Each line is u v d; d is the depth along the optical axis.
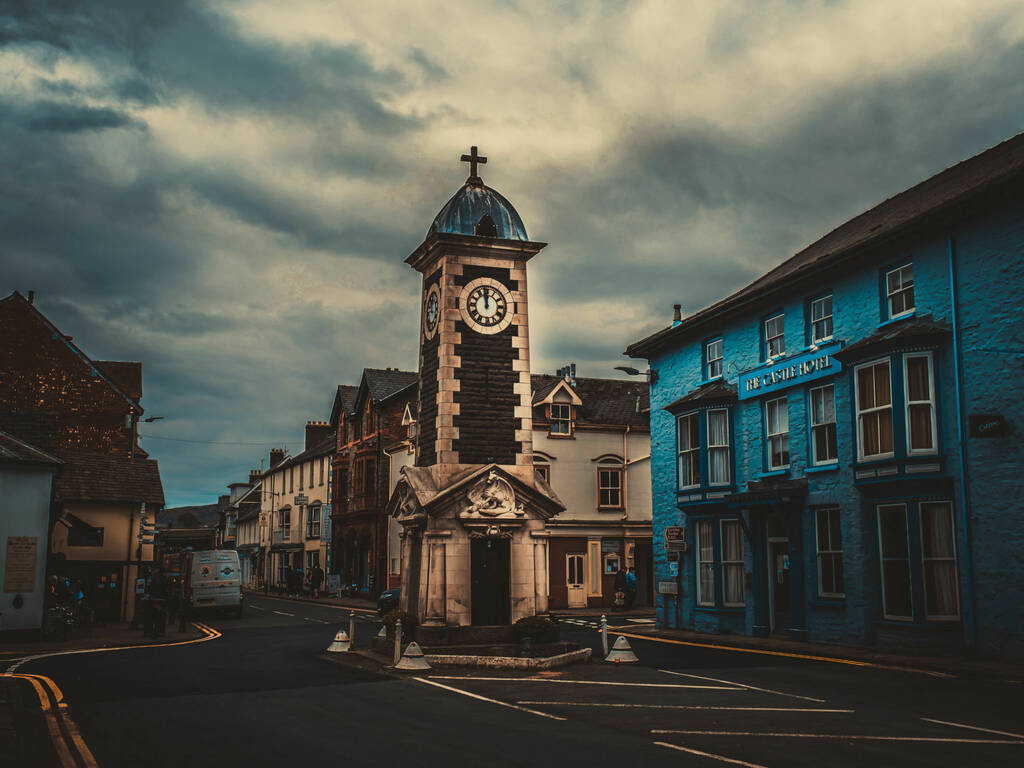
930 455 17.89
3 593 23.92
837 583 20.78
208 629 29.38
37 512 24.70
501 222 21.34
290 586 55.44
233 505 87.62
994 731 10.20
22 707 12.20
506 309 20.95
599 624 30.28
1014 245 16.77
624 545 41.25
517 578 19.55
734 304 24.91
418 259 22.19
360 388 51.44
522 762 8.68
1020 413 16.38
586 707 12.23
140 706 12.38
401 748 9.39
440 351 20.34
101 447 38.69
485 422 20.30
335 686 14.56
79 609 28.73
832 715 11.40
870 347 19.09
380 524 47.41
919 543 18.06
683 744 9.56
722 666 17.27
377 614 36.78
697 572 26.12
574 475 41.00
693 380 27.47
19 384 37.78
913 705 12.16
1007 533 16.44
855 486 19.61
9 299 38.25
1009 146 21.75
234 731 10.44
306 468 61.50
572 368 44.97
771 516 23.52
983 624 16.81
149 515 35.72
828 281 21.84
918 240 18.97
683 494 26.56
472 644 18.70
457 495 19.36
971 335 17.50
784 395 23.22
